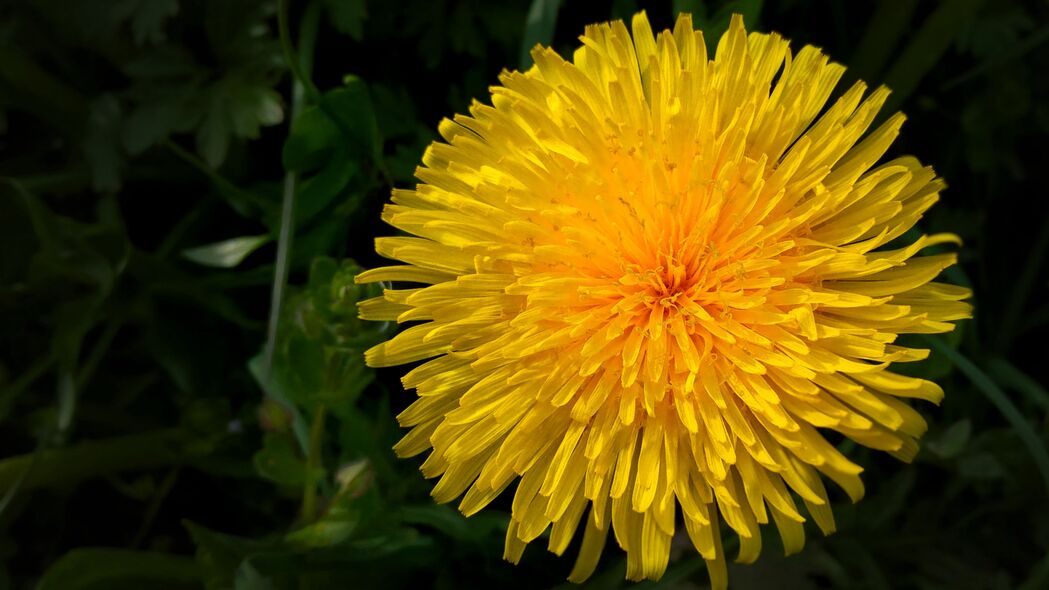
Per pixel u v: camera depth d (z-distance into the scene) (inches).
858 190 3.0
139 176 4.2
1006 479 4.1
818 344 3.0
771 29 4.4
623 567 3.7
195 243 4.4
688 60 3.2
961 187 4.5
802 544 3.1
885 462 4.2
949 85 4.2
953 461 4.0
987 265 4.5
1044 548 4.1
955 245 4.3
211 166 3.9
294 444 3.9
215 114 3.9
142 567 3.8
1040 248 4.3
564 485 3.0
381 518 3.7
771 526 3.9
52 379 4.3
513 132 3.1
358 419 3.7
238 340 4.4
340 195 4.0
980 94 4.2
